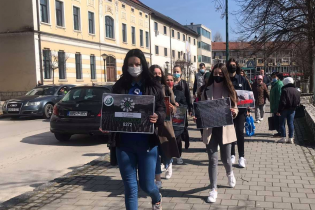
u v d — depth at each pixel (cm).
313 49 1620
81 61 3042
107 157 661
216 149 415
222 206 387
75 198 434
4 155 736
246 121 748
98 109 820
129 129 304
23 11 2455
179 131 521
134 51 317
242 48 1875
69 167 627
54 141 908
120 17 3744
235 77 562
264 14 1633
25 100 1436
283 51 1869
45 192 459
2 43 2516
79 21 3012
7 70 2525
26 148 812
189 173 529
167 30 5219
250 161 591
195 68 6738
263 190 436
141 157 318
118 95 308
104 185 486
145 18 4431
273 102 819
